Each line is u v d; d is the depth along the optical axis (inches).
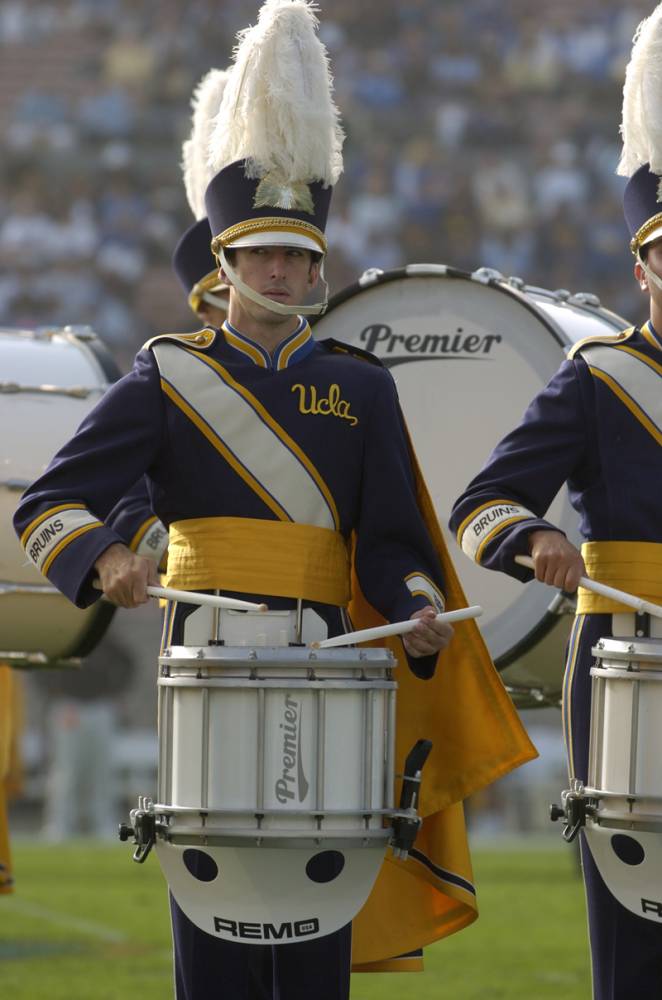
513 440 349.7
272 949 340.5
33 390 519.5
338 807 301.0
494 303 487.2
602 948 341.1
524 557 331.9
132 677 1638.8
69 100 2206.0
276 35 331.3
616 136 2167.8
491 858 1101.7
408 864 363.6
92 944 692.7
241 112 331.6
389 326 497.7
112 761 1424.7
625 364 346.6
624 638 317.1
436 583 342.0
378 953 370.6
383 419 338.0
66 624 513.3
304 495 328.5
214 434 328.8
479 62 2258.9
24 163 2107.5
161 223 2064.5
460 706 351.9
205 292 475.2
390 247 2030.0
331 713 301.0
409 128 2164.1
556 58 2256.4
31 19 2285.9
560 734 1531.7
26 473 508.1
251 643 320.5
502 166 2114.9
